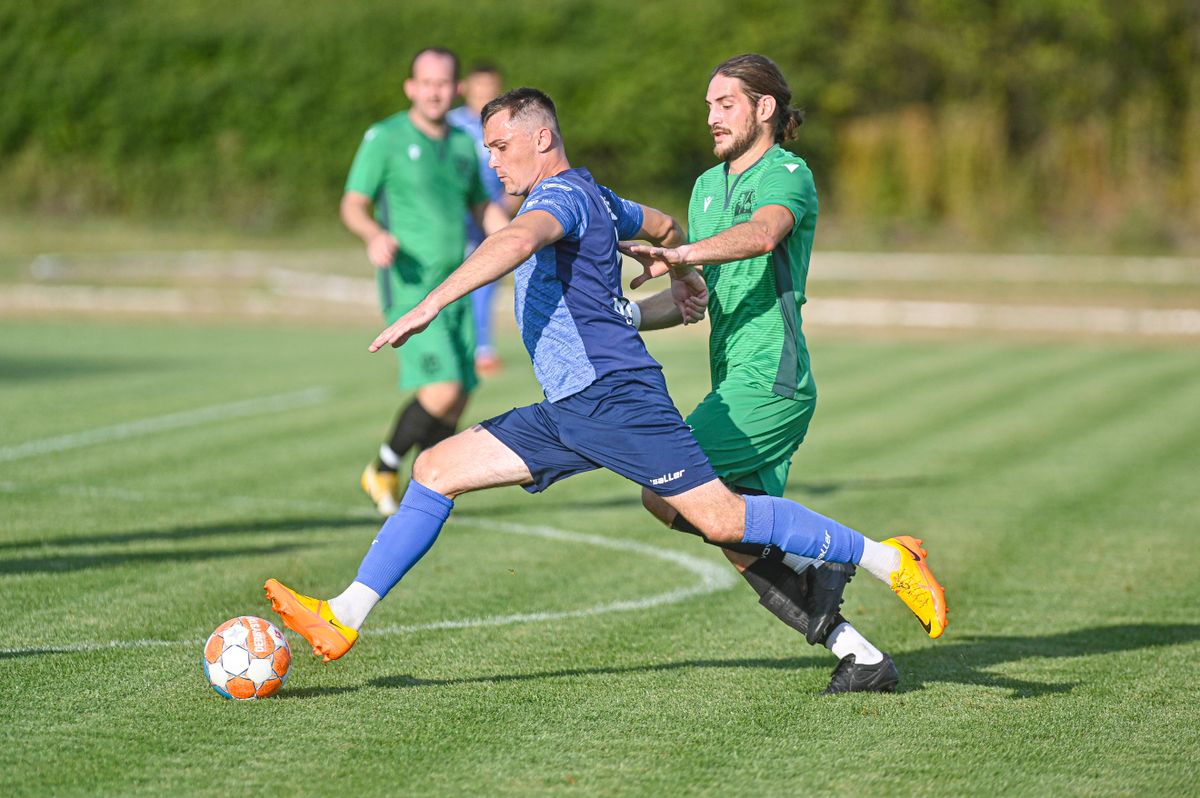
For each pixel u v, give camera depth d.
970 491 32.25
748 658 18.92
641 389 15.86
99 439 37.53
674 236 17.17
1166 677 18.20
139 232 108.75
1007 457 36.81
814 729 15.83
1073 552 26.23
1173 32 118.44
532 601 22.03
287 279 90.69
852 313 77.62
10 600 21.17
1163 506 30.69
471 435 16.56
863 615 21.75
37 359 55.75
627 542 26.62
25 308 76.25
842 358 59.69
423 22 112.12
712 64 113.62
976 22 119.06
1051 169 119.31
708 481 16.08
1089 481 33.56
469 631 20.16
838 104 116.62
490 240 14.70
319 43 111.81
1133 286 90.38
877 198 117.44
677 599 22.23
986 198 117.69
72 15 110.50
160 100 111.00
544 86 112.38
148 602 21.20
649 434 15.82
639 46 113.06
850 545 16.55
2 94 110.38
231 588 22.19
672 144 114.12
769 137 17.50
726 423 16.89
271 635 16.69
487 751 14.89
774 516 16.28
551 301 15.84
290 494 30.70
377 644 19.39
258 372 52.69
